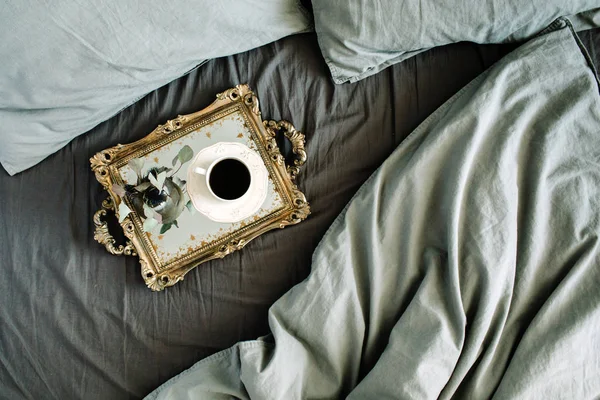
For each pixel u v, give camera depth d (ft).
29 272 2.73
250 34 2.64
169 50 2.54
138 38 2.47
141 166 2.52
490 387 2.34
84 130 2.74
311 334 2.43
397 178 2.52
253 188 2.62
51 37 2.38
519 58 2.55
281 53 2.78
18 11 2.33
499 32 2.57
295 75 2.77
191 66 2.71
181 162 2.59
